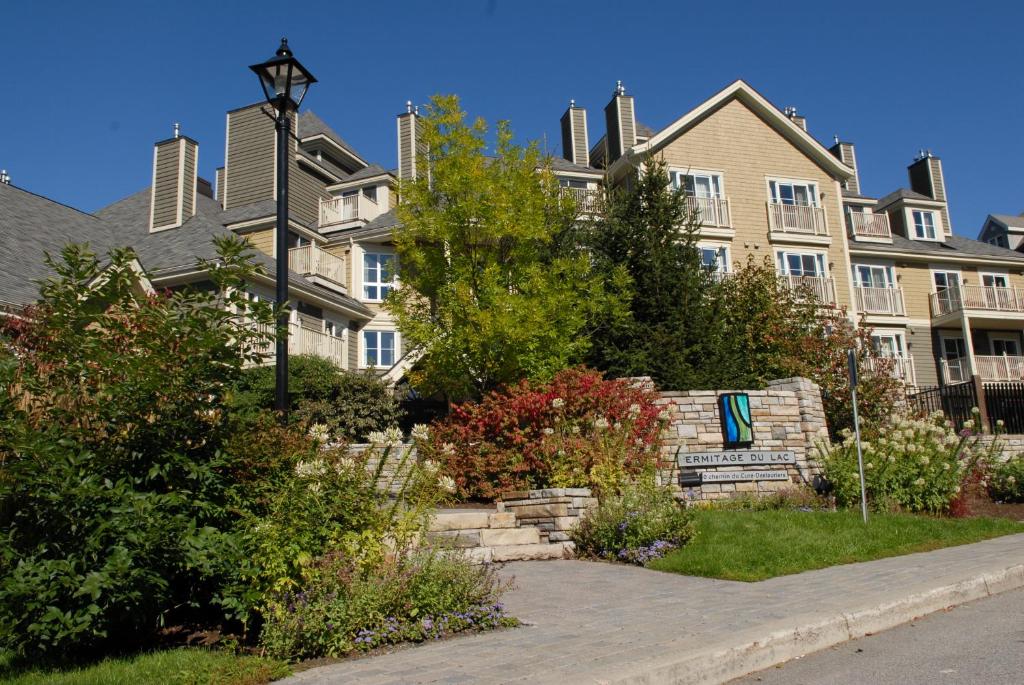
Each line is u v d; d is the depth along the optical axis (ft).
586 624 19.53
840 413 59.00
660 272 58.54
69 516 17.38
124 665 16.70
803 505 42.09
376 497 21.61
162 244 80.12
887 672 16.15
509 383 51.08
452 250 54.03
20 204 71.10
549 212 56.95
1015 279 112.88
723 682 15.97
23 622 17.10
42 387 18.90
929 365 104.78
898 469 42.75
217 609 20.93
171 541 17.94
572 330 51.37
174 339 20.08
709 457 46.24
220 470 20.57
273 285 72.95
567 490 32.55
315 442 22.18
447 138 54.03
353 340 87.76
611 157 103.14
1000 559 27.40
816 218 95.71
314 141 111.55
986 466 53.72
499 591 21.18
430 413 75.15
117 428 19.29
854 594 22.08
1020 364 104.12
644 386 48.44
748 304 65.87
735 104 96.27
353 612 18.16
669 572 27.86
